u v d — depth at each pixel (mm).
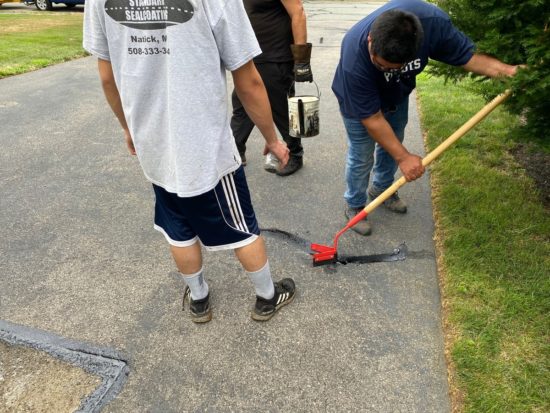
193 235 1966
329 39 9906
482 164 3527
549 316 2105
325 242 2811
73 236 2896
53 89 6152
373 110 2295
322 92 5930
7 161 3973
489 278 2355
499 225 2744
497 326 2064
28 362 1999
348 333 2127
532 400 1742
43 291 2420
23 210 3199
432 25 2176
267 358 2012
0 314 2262
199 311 2186
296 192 3408
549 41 2119
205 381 1911
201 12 1423
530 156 3604
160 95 1561
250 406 1804
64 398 1839
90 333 2154
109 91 1718
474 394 1773
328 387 1870
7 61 7363
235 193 1824
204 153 1613
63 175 3719
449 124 4363
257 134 4539
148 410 1795
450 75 2879
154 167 1727
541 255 2494
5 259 2674
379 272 2523
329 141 4363
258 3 3090
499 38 2266
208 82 1532
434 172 3459
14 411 1785
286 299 2285
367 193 3227
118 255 2709
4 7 16656
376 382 1884
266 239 2850
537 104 2305
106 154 4121
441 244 2674
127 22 1454
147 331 2166
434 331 2123
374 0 20781
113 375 1941
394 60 1952
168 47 1454
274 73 3270
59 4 16812
